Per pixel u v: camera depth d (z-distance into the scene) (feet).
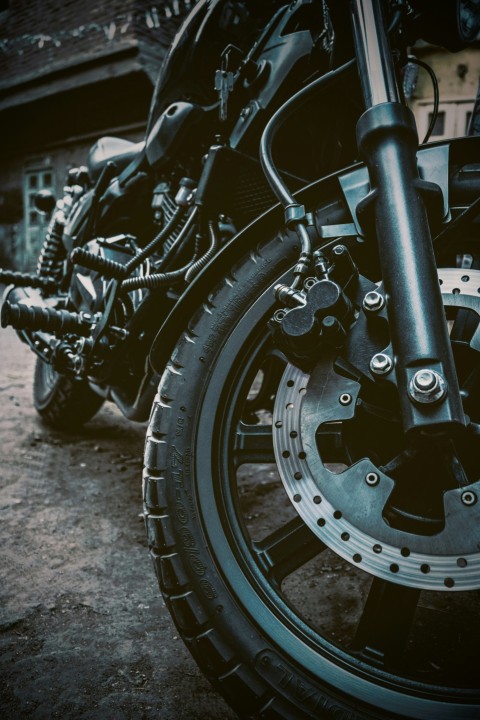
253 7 4.71
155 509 3.32
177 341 3.74
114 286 4.67
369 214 3.06
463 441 3.00
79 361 5.14
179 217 4.75
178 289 4.80
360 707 2.88
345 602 4.93
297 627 3.11
